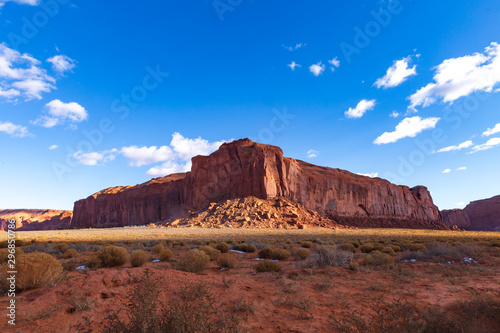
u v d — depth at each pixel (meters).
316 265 11.84
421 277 9.43
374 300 6.39
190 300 4.55
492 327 4.53
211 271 10.55
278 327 4.62
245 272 10.09
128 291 5.34
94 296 5.29
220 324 3.97
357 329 4.22
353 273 10.16
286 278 8.75
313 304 5.91
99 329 4.14
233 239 40.03
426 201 178.38
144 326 3.13
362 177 157.75
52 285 6.40
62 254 17.33
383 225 134.00
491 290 7.30
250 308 5.18
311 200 123.19
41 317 4.53
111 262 11.44
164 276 6.35
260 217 89.88
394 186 163.00
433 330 4.07
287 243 30.66
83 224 195.00
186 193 127.25
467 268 10.79
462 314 5.08
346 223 121.56
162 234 56.44
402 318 4.16
